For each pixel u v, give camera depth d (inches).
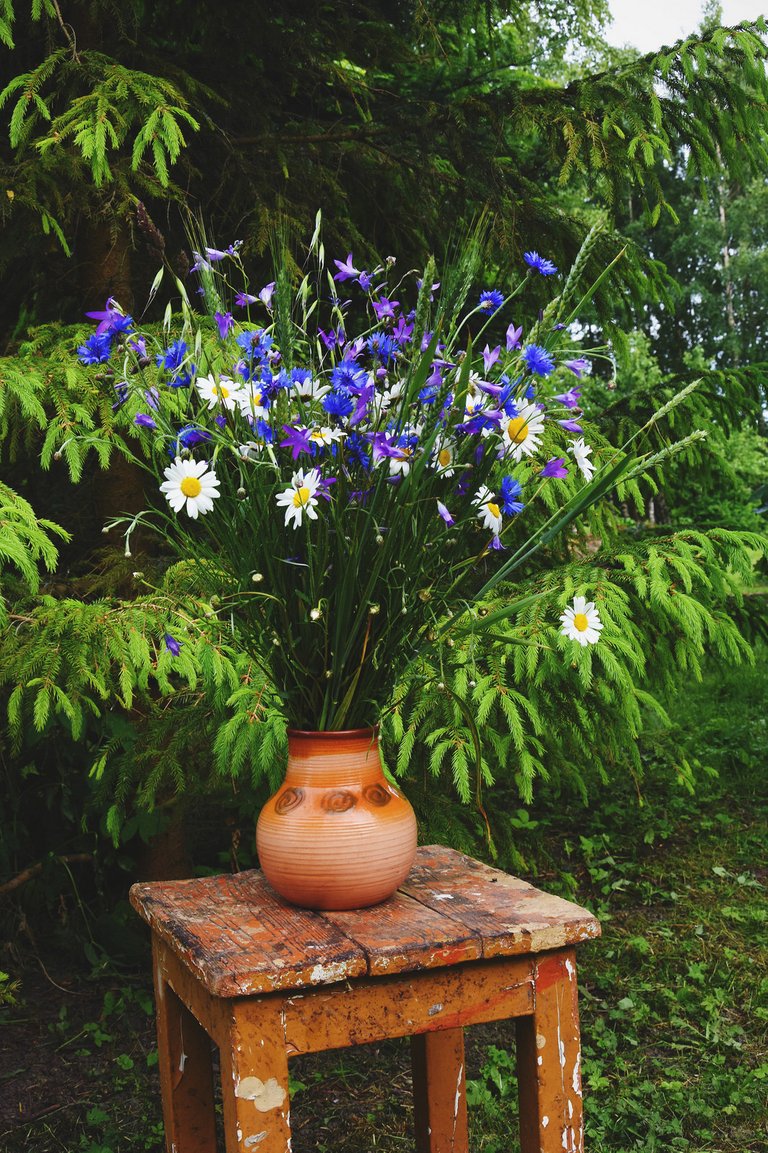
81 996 103.8
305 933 47.6
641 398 113.6
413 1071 68.0
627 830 155.1
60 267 117.8
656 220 113.8
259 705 81.0
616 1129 79.6
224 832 134.0
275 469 47.8
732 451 522.3
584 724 89.5
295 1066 91.0
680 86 107.1
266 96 124.0
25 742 104.6
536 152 140.9
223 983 42.3
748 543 90.2
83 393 83.7
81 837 115.4
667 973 108.0
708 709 225.3
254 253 106.8
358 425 48.2
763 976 107.3
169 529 109.8
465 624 65.1
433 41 119.4
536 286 119.6
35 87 88.7
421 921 48.9
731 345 877.2
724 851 147.6
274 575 50.0
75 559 117.9
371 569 50.1
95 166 84.9
